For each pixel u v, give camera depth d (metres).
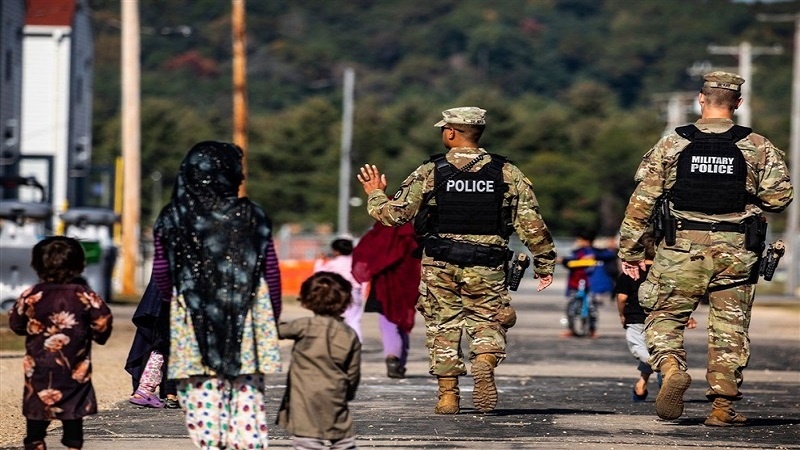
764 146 22.75
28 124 110.62
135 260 78.19
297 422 16.73
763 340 54.78
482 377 24.98
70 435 17.61
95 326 17.61
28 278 58.53
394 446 21.22
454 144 24.94
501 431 23.03
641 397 28.78
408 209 24.72
